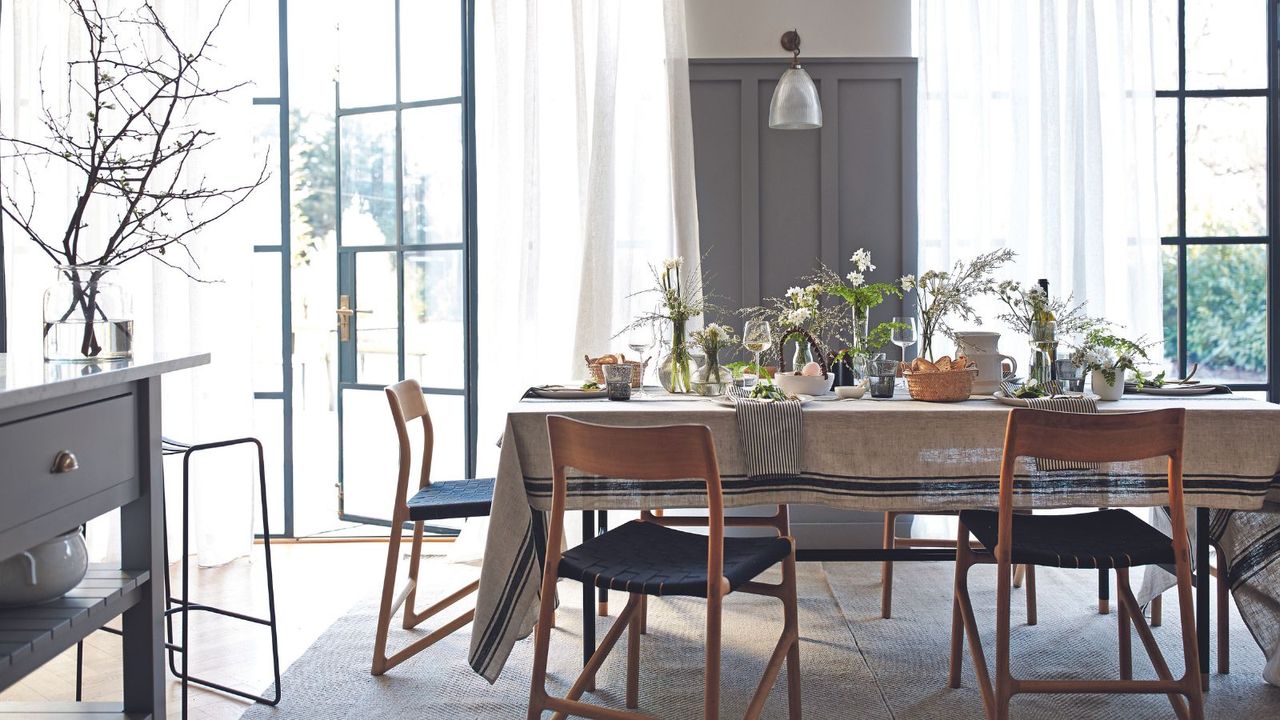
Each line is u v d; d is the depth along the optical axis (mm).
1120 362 2975
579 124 4383
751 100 4488
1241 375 4691
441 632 3057
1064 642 3189
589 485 2648
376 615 3533
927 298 4371
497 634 2613
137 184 4207
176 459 4387
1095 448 2291
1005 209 4426
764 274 4543
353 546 4602
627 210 4477
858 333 3391
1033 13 4398
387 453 4812
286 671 3012
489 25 4434
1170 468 2338
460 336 4664
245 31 4359
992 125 4426
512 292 4430
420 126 4684
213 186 4301
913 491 2623
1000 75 4406
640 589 2211
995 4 4387
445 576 4047
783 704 2729
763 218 4539
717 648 2146
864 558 2795
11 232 4277
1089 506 2613
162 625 2197
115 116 4258
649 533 2629
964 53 4406
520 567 2639
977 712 2658
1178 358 4699
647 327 4438
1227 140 4648
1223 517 2914
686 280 4410
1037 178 4422
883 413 2631
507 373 4430
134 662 2139
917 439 2625
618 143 4469
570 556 2396
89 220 4262
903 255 4492
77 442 1847
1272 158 4609
